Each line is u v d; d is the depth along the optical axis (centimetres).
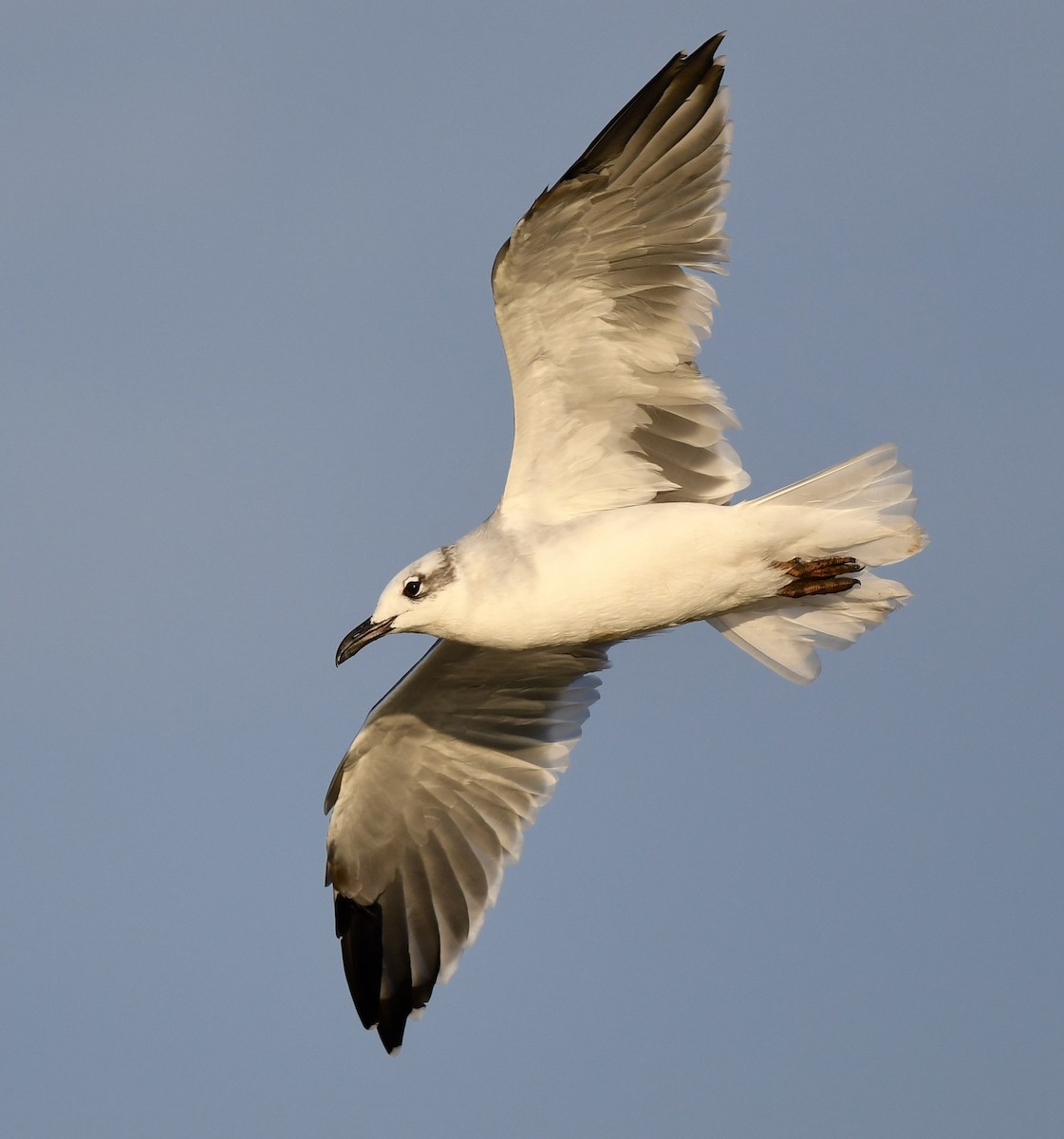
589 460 1342
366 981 1529
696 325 1288
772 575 1299
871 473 1280
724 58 1220
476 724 1510
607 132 1195
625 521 1294
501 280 1238
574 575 1290
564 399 1317
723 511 1287
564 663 1505
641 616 1313
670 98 1208
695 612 1322
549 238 1221
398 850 1541
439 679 1458
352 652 1324
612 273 1259
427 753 1510
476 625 1317
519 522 1325
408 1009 1515
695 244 1264
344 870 1541
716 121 1234
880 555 1287
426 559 1334
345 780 1498
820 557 1294
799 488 1283
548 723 1527
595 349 1295
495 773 1527
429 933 1525
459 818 1532
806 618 1415
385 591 1333
